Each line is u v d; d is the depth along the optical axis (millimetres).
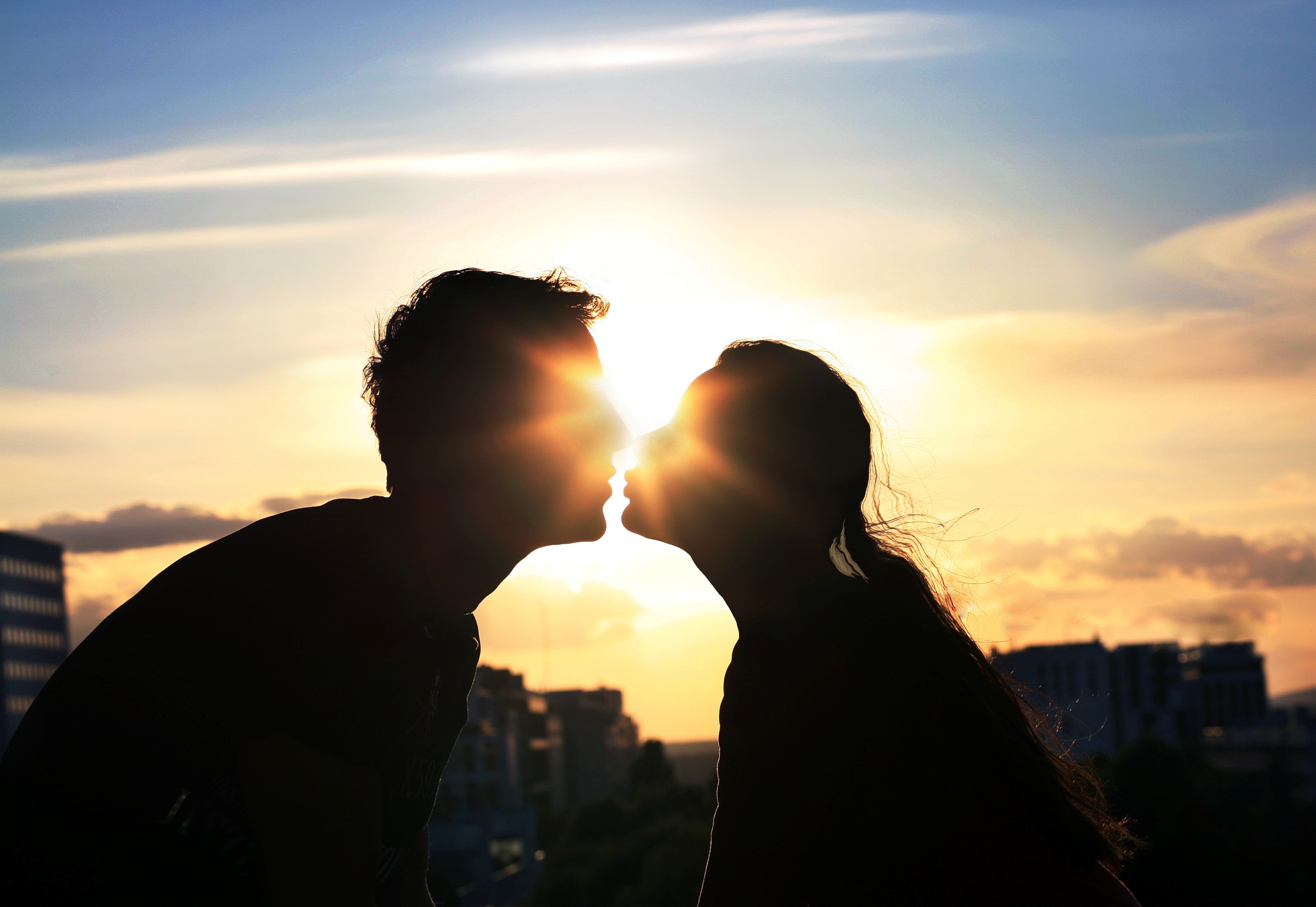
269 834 1532
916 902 1632
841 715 1693
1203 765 52062
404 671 1633
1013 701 1812
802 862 1697
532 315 1769
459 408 1753
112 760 1521
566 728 172875
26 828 1521
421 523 1774
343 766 1567
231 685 1538
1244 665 153625
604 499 1862
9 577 160000
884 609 1789
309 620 1566
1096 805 1869
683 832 48781
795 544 1854
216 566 1604
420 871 1981
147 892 1523
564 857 63969
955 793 1663
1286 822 51031
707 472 1867
